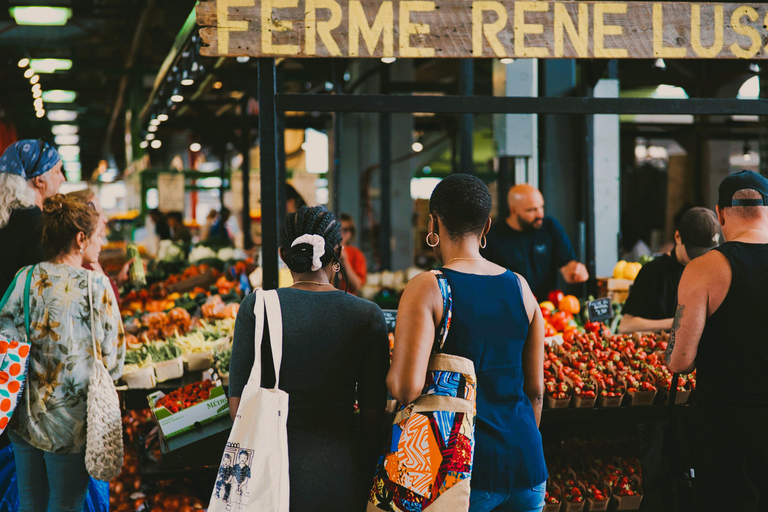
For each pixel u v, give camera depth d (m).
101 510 2.62
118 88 15.10
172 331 3.67
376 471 1.87
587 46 2.77
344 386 1.88
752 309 2.10
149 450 3.25
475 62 9.88
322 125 10.76
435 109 2.74
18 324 2.42
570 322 3.44
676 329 2.20
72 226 2.45
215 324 3.84
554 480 2.78
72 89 14.03
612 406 2.60
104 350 2.45
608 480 2.77
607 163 5.39
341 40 2.62
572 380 2.60
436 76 12.05
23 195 2.76
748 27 2.84
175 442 2.29
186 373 3.34
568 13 2.75
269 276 2.60
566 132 5.41
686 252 3.16
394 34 2.65
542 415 2.57
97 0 10.67
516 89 5.26
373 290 6.77
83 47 12.43
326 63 6.21
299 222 1.95
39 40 12.16
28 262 2.70
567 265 4.17
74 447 2.40
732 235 2.24
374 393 1.92
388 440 1.89
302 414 1.84
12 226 2.73
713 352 2.18
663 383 2.62
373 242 10.49
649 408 2.62
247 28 2.55
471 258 1.93
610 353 2.82
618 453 2.90
